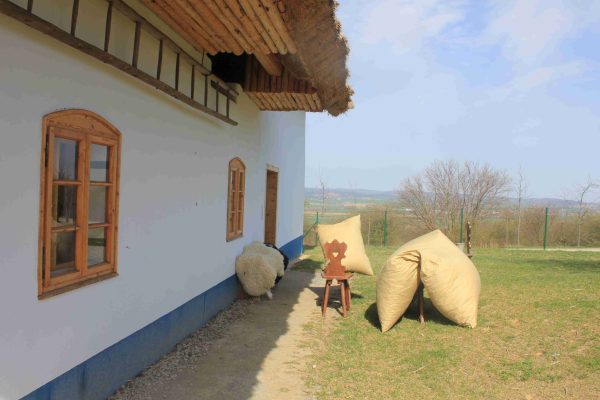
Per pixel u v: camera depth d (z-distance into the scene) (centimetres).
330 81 646
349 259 807
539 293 780
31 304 305
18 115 288
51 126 318
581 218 2180
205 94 619
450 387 451
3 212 279
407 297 642
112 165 404
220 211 719
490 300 750
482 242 2189
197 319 631
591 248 2025
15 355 292
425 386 457
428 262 625
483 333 597
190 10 430
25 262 298
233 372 490
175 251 549
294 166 1416
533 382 446
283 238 1276
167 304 532
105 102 386
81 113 351
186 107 564
